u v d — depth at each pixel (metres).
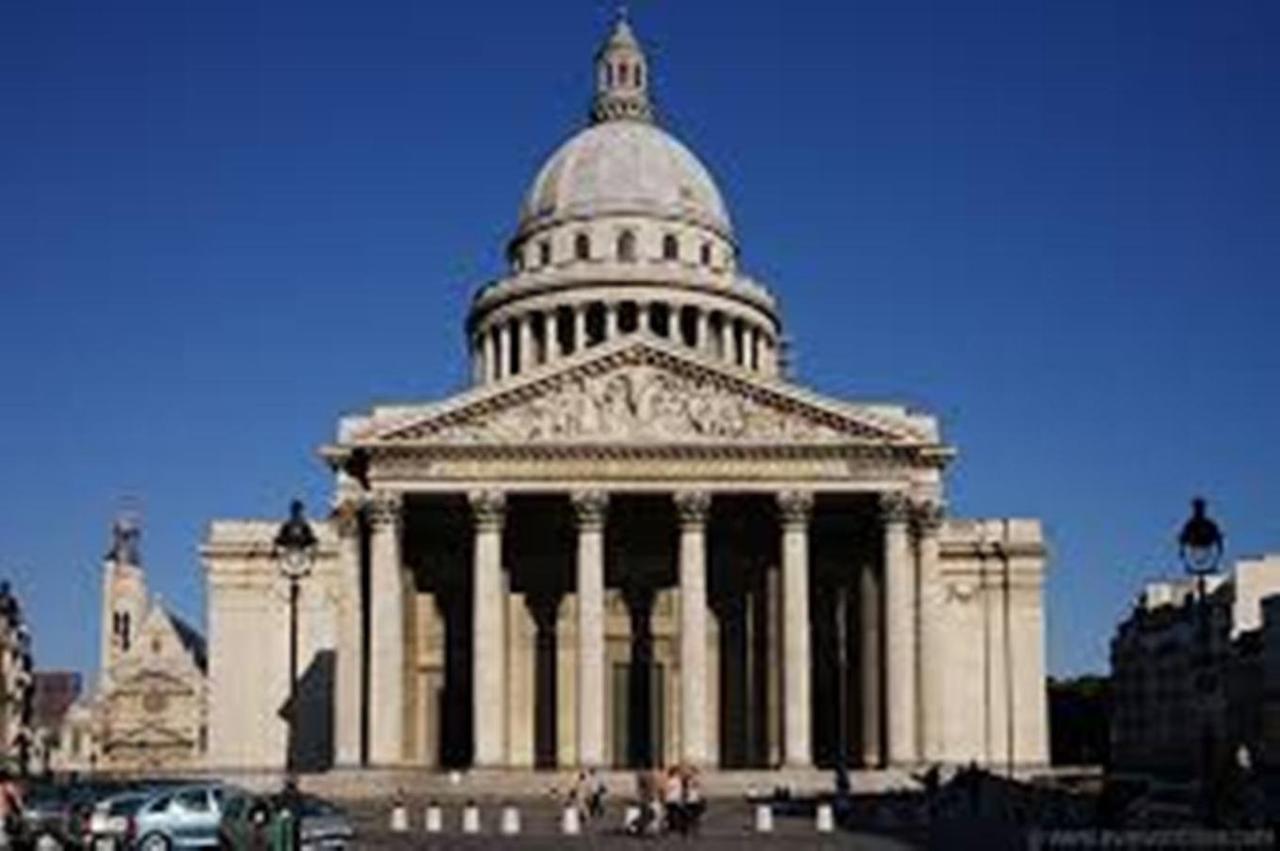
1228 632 183.50
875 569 142.62
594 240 194.38
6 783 71.56
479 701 133.00
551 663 148.25
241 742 159.38
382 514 134.38
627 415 136.00
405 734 141.38
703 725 133.38
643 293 185.00
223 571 161.75
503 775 129.25
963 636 157.62
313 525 161.62
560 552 149.75
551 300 186.00
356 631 136.38
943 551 158.25
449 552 150.12
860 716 147.25
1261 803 64.94
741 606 150.25
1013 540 158.25
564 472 135.25
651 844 85.56
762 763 147.00
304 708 158.75
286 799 62.53
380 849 81.25
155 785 91.12
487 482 135.00
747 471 135.75
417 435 135.38
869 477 135.50
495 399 135.75
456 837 92.06
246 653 160.62
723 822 104.25
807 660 134.75
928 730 135.12
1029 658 157.00
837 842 86.62
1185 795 85.88
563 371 136.38
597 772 128.12
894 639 134.00
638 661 148.12
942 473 139.88
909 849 81.12
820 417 136.12
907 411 139.25
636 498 138.75
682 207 197.25
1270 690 176.38
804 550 134.88
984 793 116.19
